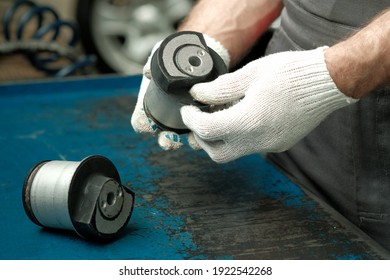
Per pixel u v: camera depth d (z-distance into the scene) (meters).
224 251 0.79
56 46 2.49
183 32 0.84
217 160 0.86
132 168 1.06
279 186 0.99
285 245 0.81
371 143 0.93
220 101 0.81
